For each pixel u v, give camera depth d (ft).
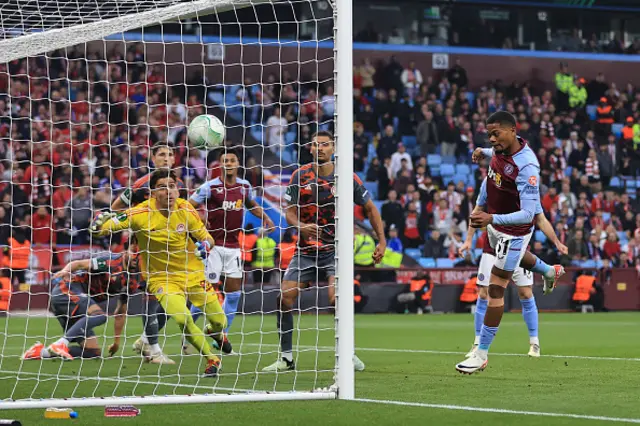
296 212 52.95
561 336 78.43
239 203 61.26
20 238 112.68
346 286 38.50
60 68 133.49
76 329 55.67
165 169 48.65
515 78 166.91
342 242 38.60
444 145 152.56
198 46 145.69
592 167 157.48
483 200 48.67
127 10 53.62
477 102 159.43
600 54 171.22
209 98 144.56
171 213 48.55
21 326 92.99
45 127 128.36
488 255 56.03
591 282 127.44
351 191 39.06
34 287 109.60
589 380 45.11
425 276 122.62
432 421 31.40
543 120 160.76
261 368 52.65
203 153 134.00
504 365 52.90
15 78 131.03
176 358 58.95
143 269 49.26
